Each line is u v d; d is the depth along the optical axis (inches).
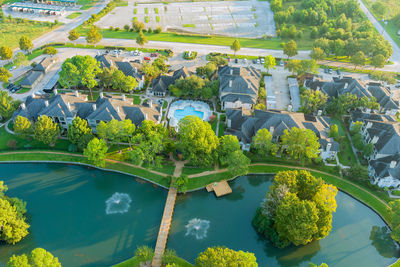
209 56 7450.8
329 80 6697.8
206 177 4372.5
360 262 3543.3
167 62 7180.1
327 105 5575.8
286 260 3550.7
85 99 5393.7
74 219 3868.1
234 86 5698.8
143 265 3339.1
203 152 4279.0
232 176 4424.2
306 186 3681.1
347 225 3927.2
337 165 4530.0
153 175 4375.0
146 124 4478.3
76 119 4473.4
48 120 4537.4
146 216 3941.9
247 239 3735.2
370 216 4047.7
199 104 5807.1
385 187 4244.6
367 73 7042.3
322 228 3403.1
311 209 3235.7
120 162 4542.3
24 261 2869.1
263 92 5905.5
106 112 4825.3
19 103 5374.0
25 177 4372.5
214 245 3651.6
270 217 3713.1
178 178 4163.4
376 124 4862.2
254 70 6481.3
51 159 4562.0
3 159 4520.2
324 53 7426.2
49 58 6840.6
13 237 3457.2
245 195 4274.1
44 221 3823.8
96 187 4281.5
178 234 3747.5
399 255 3646.7
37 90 6008.9
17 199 3759.8
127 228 3794.3
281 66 7268.7
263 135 4352.9
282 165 4584.2
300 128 4382.4
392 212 3740.2
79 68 5708.7
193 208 4069.9
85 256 3474.4
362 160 4699.8
